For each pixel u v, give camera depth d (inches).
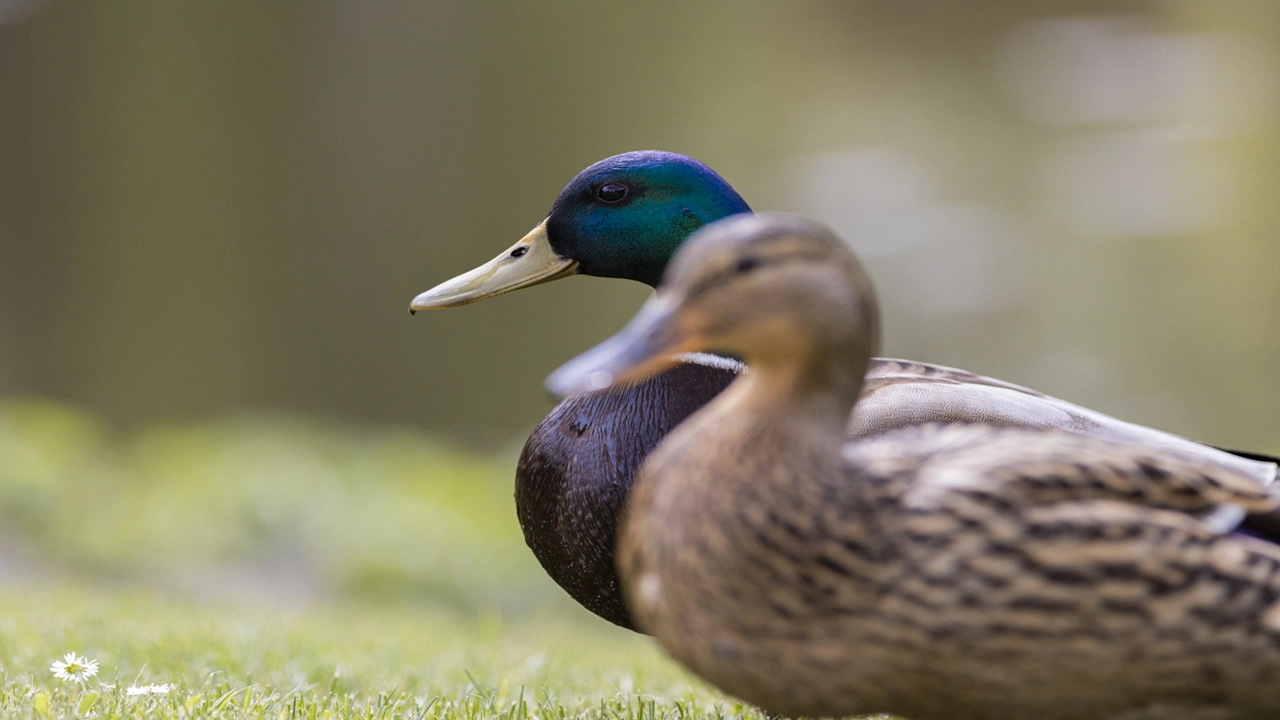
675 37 851.4
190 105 732.0
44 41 732.7
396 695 163.8
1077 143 930.7
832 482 100.5
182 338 722.2
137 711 138.6
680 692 179.5
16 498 426.0
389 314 727.7
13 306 727.7
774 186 862.5
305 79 738.8
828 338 102.0
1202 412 673.0
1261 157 894.4
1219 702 103.4
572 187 166.4
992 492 99.0
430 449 515.2
